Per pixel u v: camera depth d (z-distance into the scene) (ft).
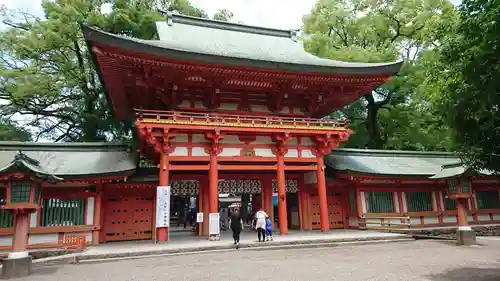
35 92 96.68
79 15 98.53
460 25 28.35
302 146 71.31
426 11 111.86
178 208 129.90
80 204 61.36
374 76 69.77
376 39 124.98
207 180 72.64
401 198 82.79
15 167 38.78
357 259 44.09
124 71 59.98
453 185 60.39
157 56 55.72
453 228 78.18
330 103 83.97
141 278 34.58
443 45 30.12
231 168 64.34
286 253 49.80
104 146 70.23
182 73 61.87
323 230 67.97
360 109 135.95
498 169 29.25
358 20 122.72
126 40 52.70
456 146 32.22
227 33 83.92
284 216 66.64
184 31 77.77
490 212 86.94
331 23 125.70
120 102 73.56
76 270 40.42
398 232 74.49
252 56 69.21
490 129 27.78
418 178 80.23
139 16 107.24
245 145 67.56
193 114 68.44
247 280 32.55
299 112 78.13
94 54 54.34
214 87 66.85
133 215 67.36
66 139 124.98
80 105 117.80
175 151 62.80
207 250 51.78
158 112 65.51
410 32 118.73
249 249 52.80
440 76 38.65
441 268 37.60
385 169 81.97
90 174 59.06
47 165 61.05
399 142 129.29
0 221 55.88
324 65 65.36
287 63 62.90
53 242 57.77
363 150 90.68
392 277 33.01
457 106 28.89
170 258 46.88
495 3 24.62
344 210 82.74
